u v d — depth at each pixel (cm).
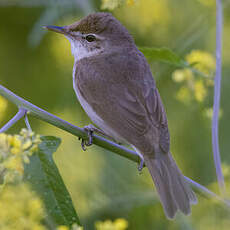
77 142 1215
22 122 1259
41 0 1290
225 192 789
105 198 1098
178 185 798
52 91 1321
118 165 1192
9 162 607
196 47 1302
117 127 896
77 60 1031
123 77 956
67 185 1135
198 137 1223
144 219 1135
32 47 1329
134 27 1320
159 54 909
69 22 1291
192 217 1093
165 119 901
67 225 699
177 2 1333
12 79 1341
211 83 1067
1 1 1285
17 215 582
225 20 1313
